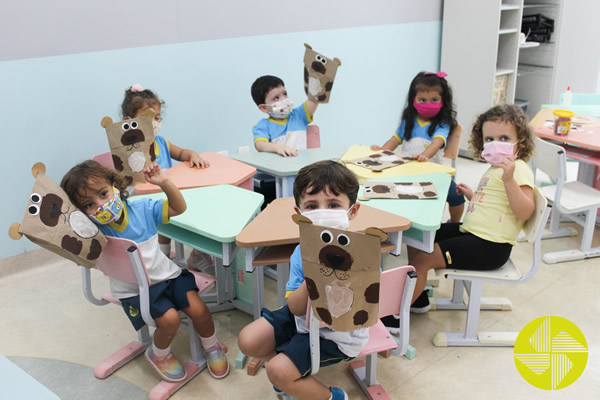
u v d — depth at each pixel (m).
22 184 2.69
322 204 1.41
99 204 1.64
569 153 2.84
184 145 3.31
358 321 1.33
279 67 3.64
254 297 2.14
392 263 2.71
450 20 4.38
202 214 1.94
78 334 2.21
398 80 4.42
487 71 4.18
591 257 2.75
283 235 1.72
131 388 1.89
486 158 2.02
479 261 1.97
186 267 2.60
